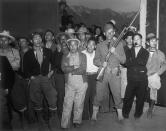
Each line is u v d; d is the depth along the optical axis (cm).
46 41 595
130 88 558
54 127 533
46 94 523
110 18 893
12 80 494
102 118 599
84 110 580
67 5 882
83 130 510
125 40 607
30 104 546
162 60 587
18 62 545
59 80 565
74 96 519
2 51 541
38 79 518
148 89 586
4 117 499
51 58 552
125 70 609
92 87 587
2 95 479
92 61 584
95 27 778
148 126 530
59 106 571
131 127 528
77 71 510
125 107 573
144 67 552
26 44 579
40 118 534
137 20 734
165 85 677
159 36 680
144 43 705
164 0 675
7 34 529
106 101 647
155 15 694
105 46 558
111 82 555
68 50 557
